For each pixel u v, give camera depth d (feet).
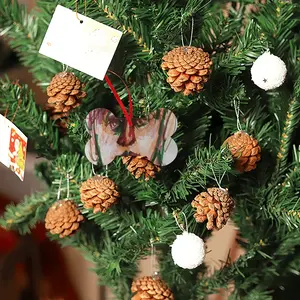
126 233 2.42
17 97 2.46
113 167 2.36
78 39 2.17
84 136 2.32
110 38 2.15
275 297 2.81
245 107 2.40
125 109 2.22
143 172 2.24
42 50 2.20
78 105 2.28
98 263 2.61
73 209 2.38
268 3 2.25
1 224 2.58
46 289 3.31
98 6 2.22
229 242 3.25
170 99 2.31
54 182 2.51
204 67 2.09
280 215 2.39
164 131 2.21
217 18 2.31
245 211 2.49
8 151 2.38
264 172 2.44
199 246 2.17
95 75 2.16
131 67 2.31
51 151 2.52
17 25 2.49
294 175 2.38
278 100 2.40
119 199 2.43
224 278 2.52
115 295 2.75
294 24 2.28
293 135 2.52
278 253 2.52
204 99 2.27
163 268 2.51
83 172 2.47
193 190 2.39
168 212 2.42
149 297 2.26
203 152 2.25
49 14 2.40
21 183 3.27
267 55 2.18
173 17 2.20
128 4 2.24
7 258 3.18
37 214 2.58
